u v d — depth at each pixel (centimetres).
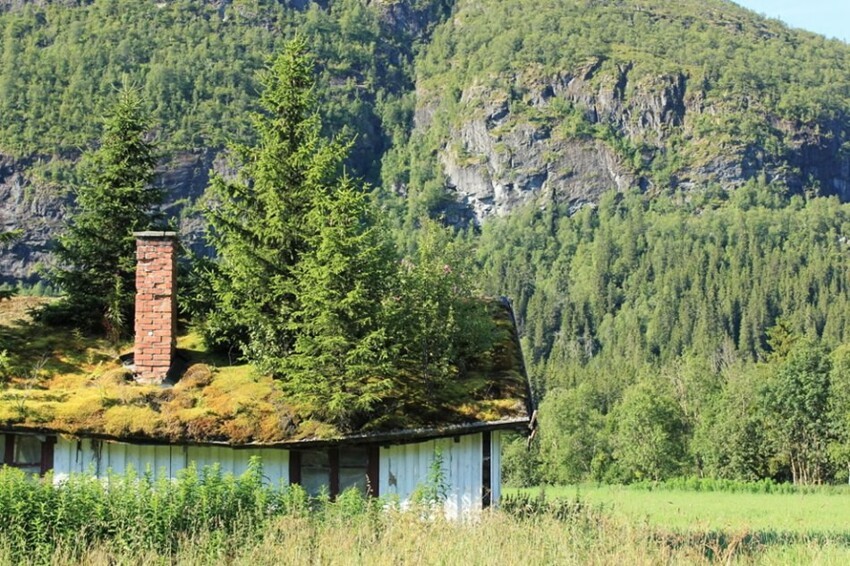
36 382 2639
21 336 2853
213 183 2941
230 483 2230
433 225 2973
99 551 1944
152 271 2684
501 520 2227
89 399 2517
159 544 2036
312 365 2530
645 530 2214
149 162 3284
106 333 2906
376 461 2553
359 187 2923
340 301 2527
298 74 3012
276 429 2519
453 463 2602
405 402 2592
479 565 1859
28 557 1945
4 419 2438
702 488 7269
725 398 10006
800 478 9312
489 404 2625
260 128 3034
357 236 2602
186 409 2534
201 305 2906
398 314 2609
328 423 2531
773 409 9588
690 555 2075
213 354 2836
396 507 2272
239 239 2833
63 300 2991
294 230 2828
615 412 11775
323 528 2120
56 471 2494
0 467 2472
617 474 10225
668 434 10062
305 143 2947
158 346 2659
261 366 2656
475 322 2723
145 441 2478
